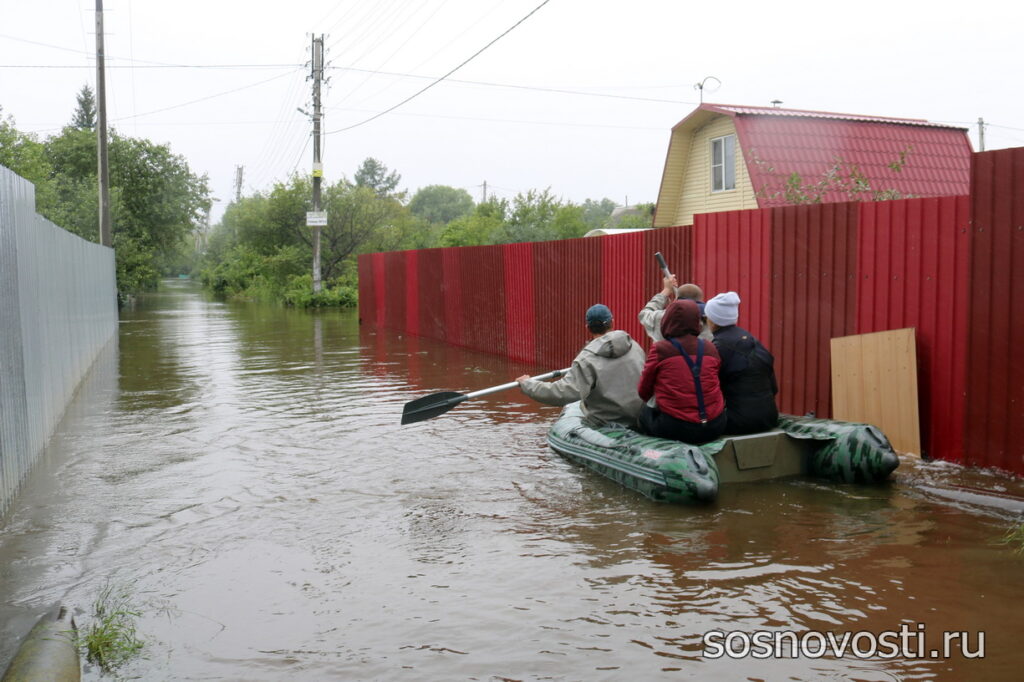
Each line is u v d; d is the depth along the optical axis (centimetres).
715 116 1992
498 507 556
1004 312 564
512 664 336
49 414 801
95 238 3422
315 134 3394
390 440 775
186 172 4322
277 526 523
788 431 614
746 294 814
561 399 657
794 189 1449
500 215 3794
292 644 358
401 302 2114
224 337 1984
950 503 536
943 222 607
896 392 637
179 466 683
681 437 593
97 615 391
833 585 406
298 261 4228
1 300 564
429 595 408
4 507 548
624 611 383
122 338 1973
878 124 1892
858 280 680
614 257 1095
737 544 469
